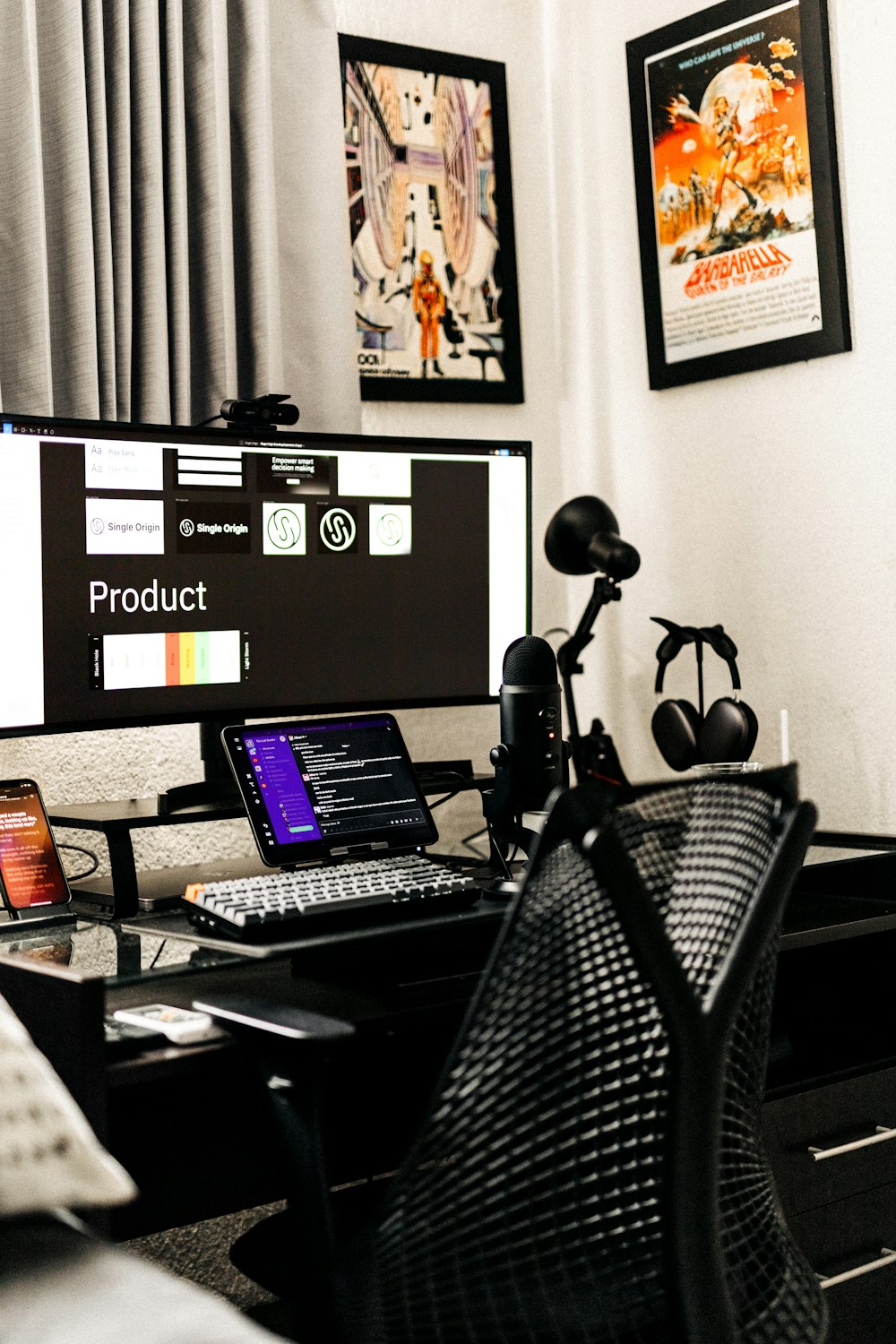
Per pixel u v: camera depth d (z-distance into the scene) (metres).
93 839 1.83
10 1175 0.74
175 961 1.23
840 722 2.01
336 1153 1.48
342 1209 1.29
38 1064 0.82
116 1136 1.30
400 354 2.23
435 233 2.28
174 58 1.83
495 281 2.35
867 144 1.94
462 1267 0.96
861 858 1.64
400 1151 1.52
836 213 1.97
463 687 1.86
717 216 2.14
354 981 1.40
